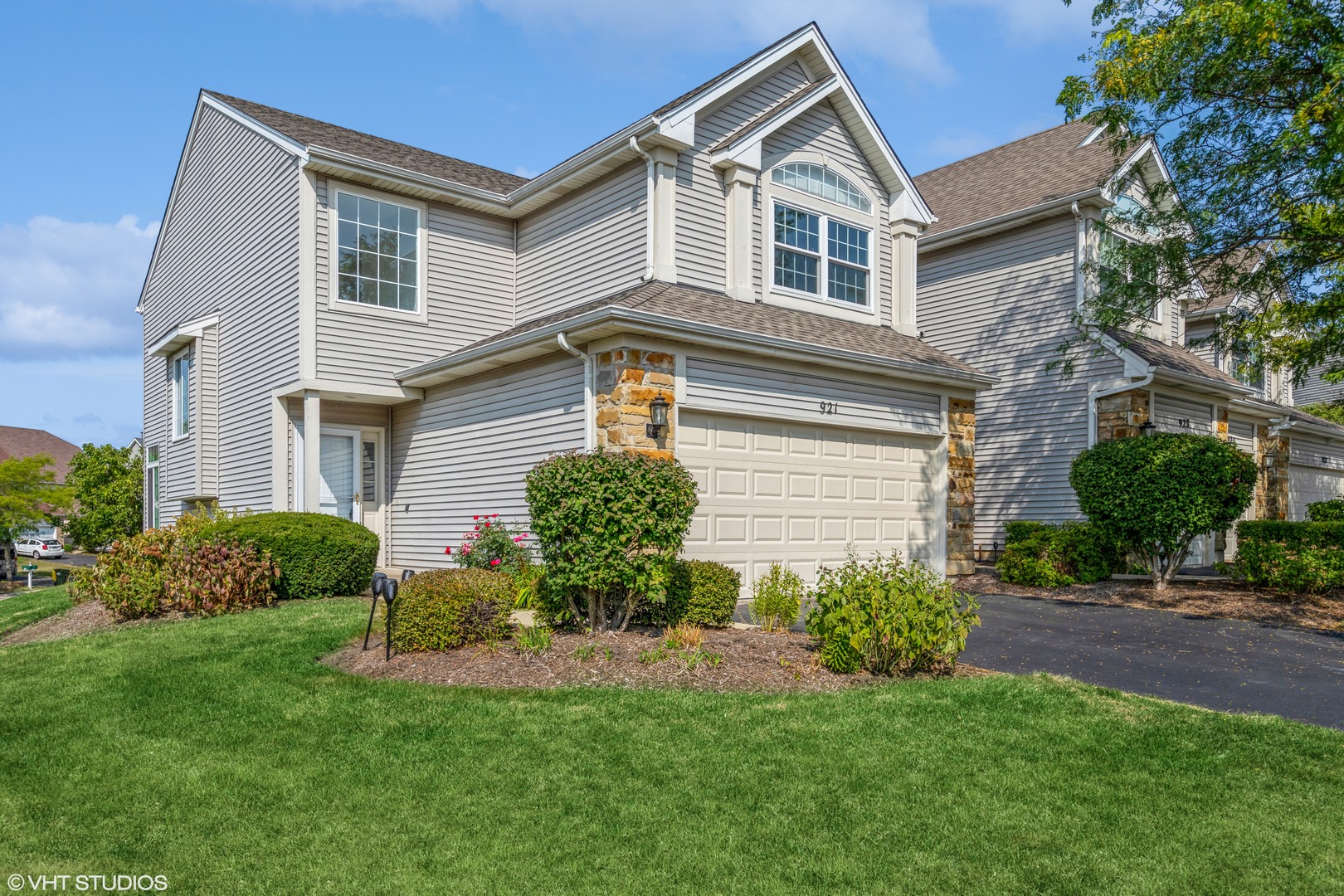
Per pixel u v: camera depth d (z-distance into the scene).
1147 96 11.79
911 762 5.24
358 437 14.22
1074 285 15.80
